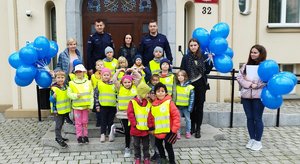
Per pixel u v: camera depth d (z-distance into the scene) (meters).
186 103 5.14
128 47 6.00
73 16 7.18
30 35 7.24
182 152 4.96
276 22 8.84
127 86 4.74
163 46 5.86
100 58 5.87
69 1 7.14
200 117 5.25
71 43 5.54
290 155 4.82
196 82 5.16
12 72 7.35
